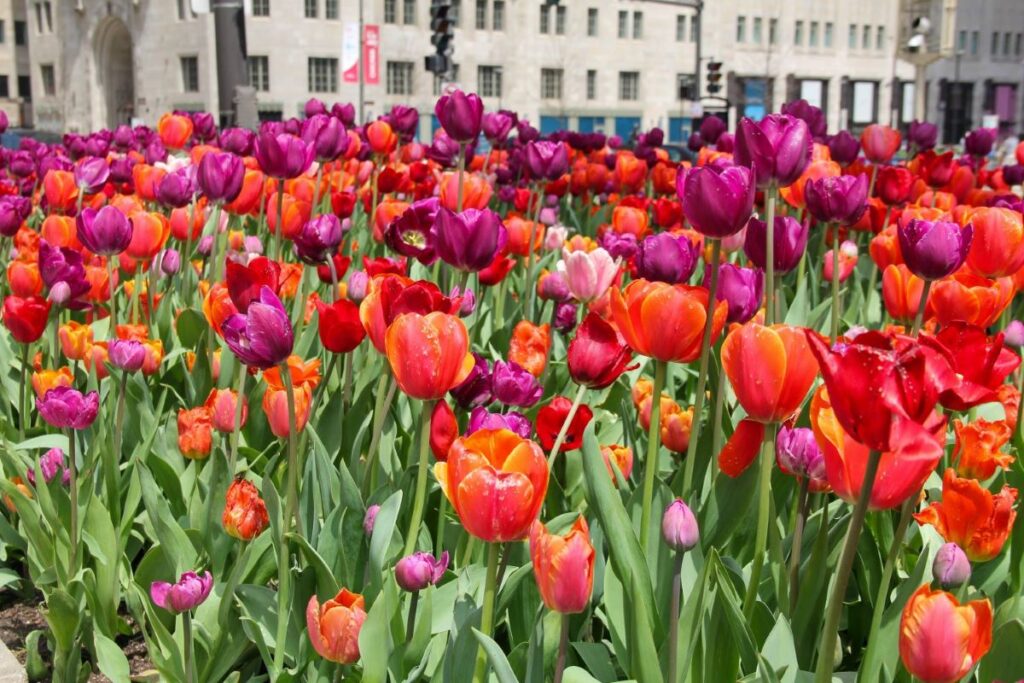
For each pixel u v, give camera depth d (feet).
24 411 11.25
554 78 213.87
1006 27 287.28
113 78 222.48
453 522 8.61
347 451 9.63
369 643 6.36
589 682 5.98
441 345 6.41
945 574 6.02
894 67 230.89
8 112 268.41
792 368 6.11
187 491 9.80
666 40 225.97
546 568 5.25
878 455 4.75
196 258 17.89
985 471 7.84
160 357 11.23
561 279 11.82
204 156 13.09
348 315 8.44
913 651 4.84
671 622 5.74
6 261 17.20
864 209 10.82
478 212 8.82
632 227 14.84
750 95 241.14
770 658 6.15
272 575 8.74
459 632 6.24
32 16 244.63
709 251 13.07
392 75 192.54
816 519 7.85
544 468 5.60
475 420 7.25
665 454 9.95
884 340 4.49
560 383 11.66
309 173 18.54
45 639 10.29
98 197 18.95
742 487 7.39
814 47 252.83
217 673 8.14
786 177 8.94
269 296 7.27
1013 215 9.02
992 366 5.73
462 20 199.93
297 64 180.34
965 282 8.95
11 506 10.48
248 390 11.03
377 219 14.94
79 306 12.01
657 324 6.84
